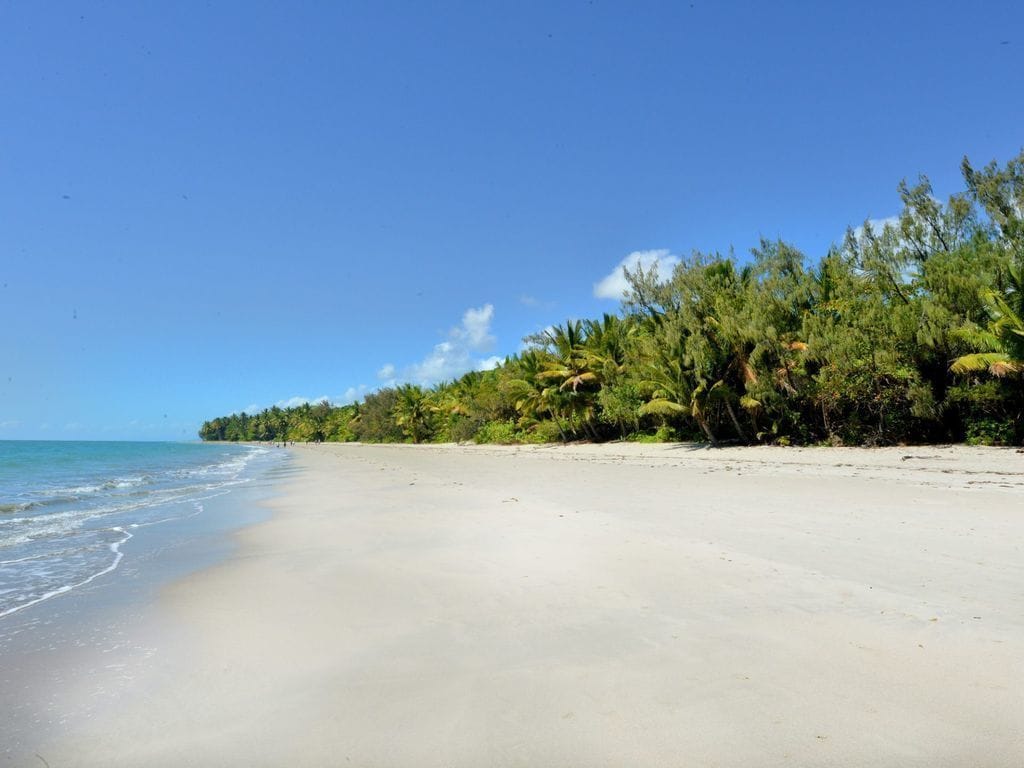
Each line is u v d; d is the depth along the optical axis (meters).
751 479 14.70
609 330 35.69
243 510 14.78
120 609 6.28
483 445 49.09
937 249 20.38
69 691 4.24
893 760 2.80
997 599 4.92
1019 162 18.50
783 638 4.34
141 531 11.66
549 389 37.25
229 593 6.72
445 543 8.70
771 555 6.79
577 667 4.08
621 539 8.11
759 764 2.84
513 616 5.26
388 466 30.97
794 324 22.97
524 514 10.90
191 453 82.69
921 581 5.51
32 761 3.30
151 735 3.55
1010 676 3.55
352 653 4.66
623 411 32.09
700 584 5.84
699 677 3.80
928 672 3.67
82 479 28.81
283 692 4.04
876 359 19.28
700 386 24.14
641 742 3.10
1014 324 16.02
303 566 7.87
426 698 3.78
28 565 8.62
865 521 8.47
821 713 3.27
